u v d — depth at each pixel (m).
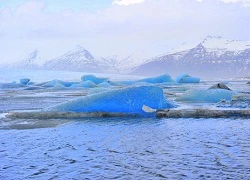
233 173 6.53
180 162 7.33
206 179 6.21
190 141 9.53
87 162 7.42
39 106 19.33
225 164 7.14
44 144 9.28
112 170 6.81
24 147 8.94
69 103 15.58
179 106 17.06
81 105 15.37
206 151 8.30
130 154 8.08
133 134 10.72
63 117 14.80
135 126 12.34
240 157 7.70
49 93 30.75
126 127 12.13
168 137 10.17
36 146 9.04
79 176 6.46
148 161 7.44
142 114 15.16
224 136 10.27
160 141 9.56
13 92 32.88
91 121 13.67
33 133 11.00
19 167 7.09
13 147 8.95
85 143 9.37
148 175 6.47
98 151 8.41
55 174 6.61
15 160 7.63
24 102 21.80
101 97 15.64
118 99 15.57
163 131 11.24
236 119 14.00
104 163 7.32
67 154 8.14
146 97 15.88
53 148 8.79
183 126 12.26
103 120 13.95
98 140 9.77
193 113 14.94
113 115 15.09
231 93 21.36
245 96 21.09
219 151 8.30
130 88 16.14
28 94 29.62
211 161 7.38
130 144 9.20
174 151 8.34
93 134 10.76
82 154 8.13
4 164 7.32
